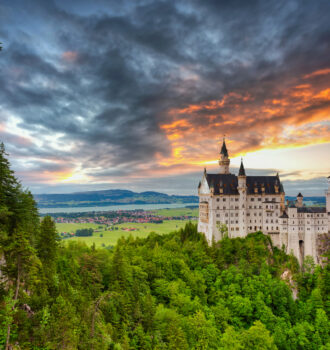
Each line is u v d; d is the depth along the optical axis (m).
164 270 109.06
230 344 74.44
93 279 72.38
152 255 116.44
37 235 62.72
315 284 128.88
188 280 108.75
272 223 151.50
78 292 59.69
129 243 148.38
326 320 104.06
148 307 68.94
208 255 132.12
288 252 144.25
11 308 39.53
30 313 44.66
